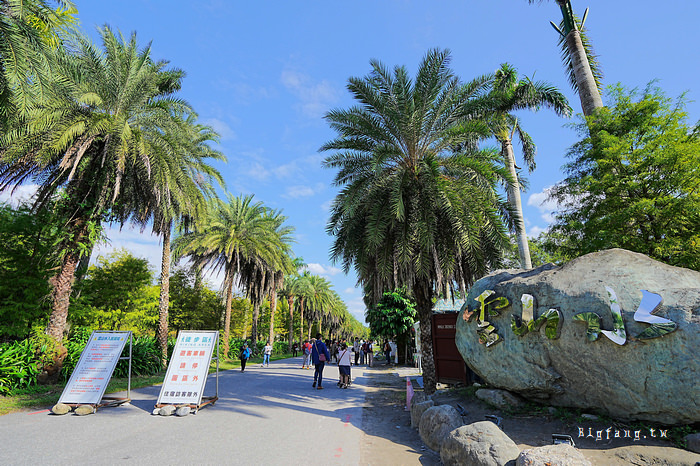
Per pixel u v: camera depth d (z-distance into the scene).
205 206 16.27
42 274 13.13
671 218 10.83
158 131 13.96
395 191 9.73
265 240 26.44
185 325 29.95
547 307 6.22
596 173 12.79
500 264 10.85
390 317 25.03
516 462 4.09
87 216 12.30
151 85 13.38
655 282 5.41
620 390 5.27
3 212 13.08
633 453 4.54
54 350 10.68
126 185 13.81
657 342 4.95
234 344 29.66
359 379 16.27
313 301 49.47
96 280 19.78
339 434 6.46
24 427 6.45
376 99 10.65
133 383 12.45
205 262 26.34
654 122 11.94
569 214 13.73
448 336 11.69
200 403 8.23
